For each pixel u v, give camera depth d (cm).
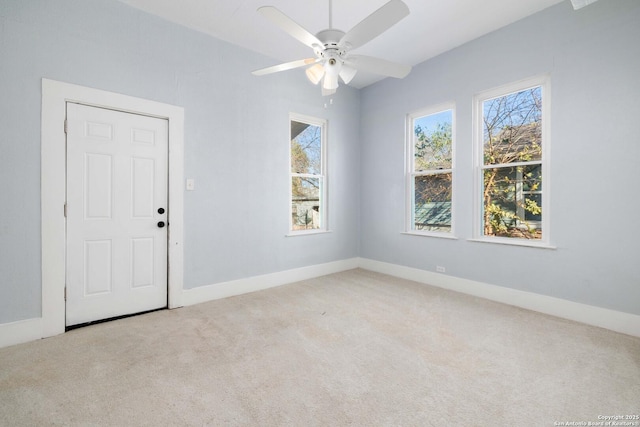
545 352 209
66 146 244
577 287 265
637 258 235
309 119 425
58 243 238
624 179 240
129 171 275
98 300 261
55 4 233
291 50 353
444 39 335
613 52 244
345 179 466
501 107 325
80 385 170
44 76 230
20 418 143
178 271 301
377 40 336
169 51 291
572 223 268
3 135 216
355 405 154
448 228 380
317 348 215
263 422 142
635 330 235
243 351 211
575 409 151
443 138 384
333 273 448
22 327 223
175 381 174
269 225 374
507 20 299
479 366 191
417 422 142
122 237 273
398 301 319
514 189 316
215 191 326
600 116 251
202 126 315
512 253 309
